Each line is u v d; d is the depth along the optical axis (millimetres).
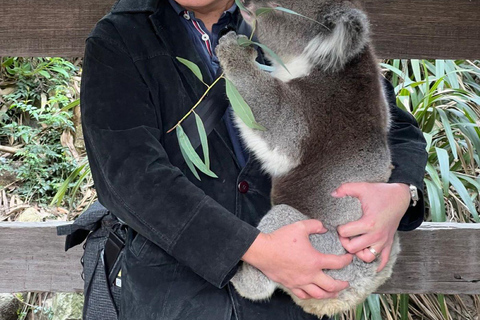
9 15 2795
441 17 3014
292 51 2396
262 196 2066
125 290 1933
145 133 1813
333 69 2250
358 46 2252
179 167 1933
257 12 1996
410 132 2434
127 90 1840
